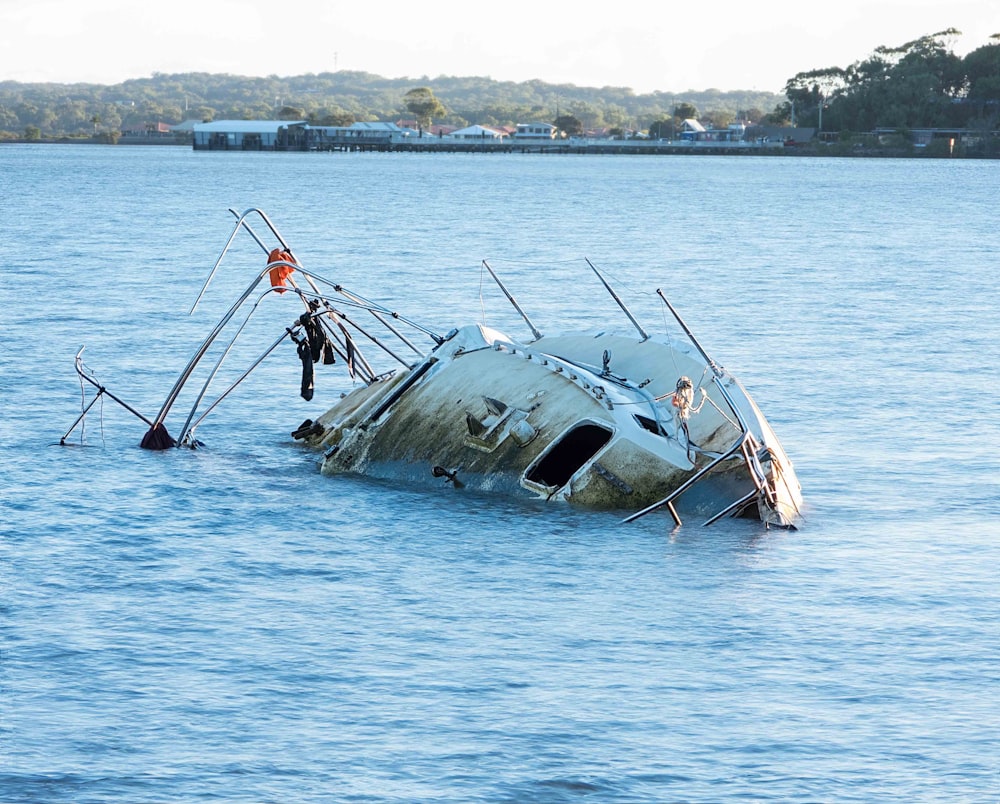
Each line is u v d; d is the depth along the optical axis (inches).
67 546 2385.6
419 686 1806.1
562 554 2374.5
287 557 2343.8
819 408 3659.0
